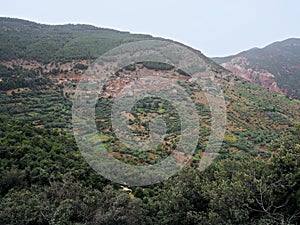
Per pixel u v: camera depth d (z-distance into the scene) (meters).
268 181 15.70
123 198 16.52
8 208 15.65
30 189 19.62
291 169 15.94
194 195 17.27
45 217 15.68
